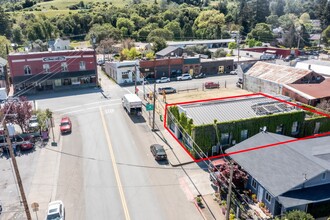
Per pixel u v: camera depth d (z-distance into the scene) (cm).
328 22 14612
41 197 2648
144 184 2852
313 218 2128
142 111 4850
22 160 3291
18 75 5919
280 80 5547
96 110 4916
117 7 16588
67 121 4166
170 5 18625
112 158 3334
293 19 17100
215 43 11544
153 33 11831
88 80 6512
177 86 6544
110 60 8619
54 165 3180
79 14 14162
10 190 2750
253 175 2547
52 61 6094
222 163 2967
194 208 2519
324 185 2441
